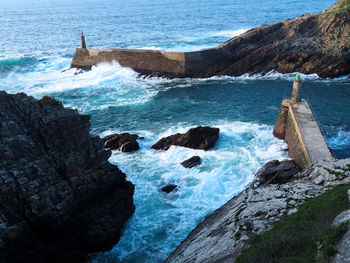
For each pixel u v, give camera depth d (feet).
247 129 111.04
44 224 54.13
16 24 491.72
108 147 100.07
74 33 379.55
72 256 54.80
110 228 60.03
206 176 81.20
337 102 135.64
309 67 174.40
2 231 48.62
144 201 73.26
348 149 95.40
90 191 61.46
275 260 34.86
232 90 159.22
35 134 58.08
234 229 46.11
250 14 501.56
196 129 100.68
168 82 178.19
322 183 54.54
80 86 173.58
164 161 90.94
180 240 61.57
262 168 81.25
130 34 354.33
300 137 80.89
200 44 264.11
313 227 38.42
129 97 154.61
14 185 51.85
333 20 180.04
